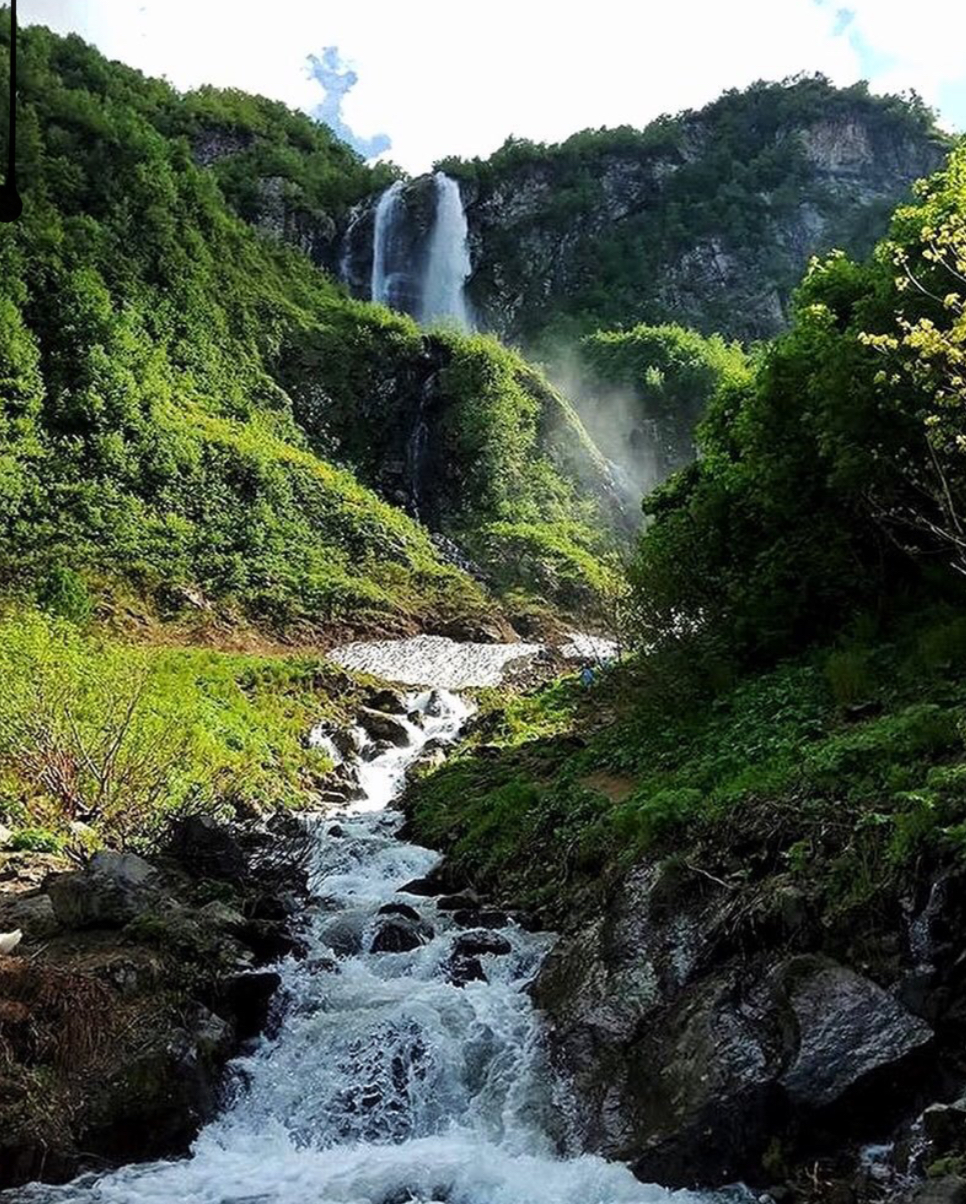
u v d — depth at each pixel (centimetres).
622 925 939
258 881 1265
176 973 933
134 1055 830
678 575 1541
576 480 5259
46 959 919
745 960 813
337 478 4500
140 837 1411
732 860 903
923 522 1166
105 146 5266
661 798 1042
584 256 8575
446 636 3681
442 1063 888
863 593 1401
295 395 5050
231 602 3428
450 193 8219
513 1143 820
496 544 4475
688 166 9250
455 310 7975
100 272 4638
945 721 912
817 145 9412
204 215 5600
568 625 4000
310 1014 963
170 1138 812
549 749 1789
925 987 711
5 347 3894
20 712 1627
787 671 1354
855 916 771
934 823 762
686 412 6309
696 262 8562
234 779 1838
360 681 2750
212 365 4759
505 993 973
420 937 1109
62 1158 763
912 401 1276
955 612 1269
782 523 1476
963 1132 616
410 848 1547
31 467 3631
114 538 3484
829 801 884
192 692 2253
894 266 1359
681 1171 711
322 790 2103
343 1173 773
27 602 2794
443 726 2561
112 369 4091
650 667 1531
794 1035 725
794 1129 697
